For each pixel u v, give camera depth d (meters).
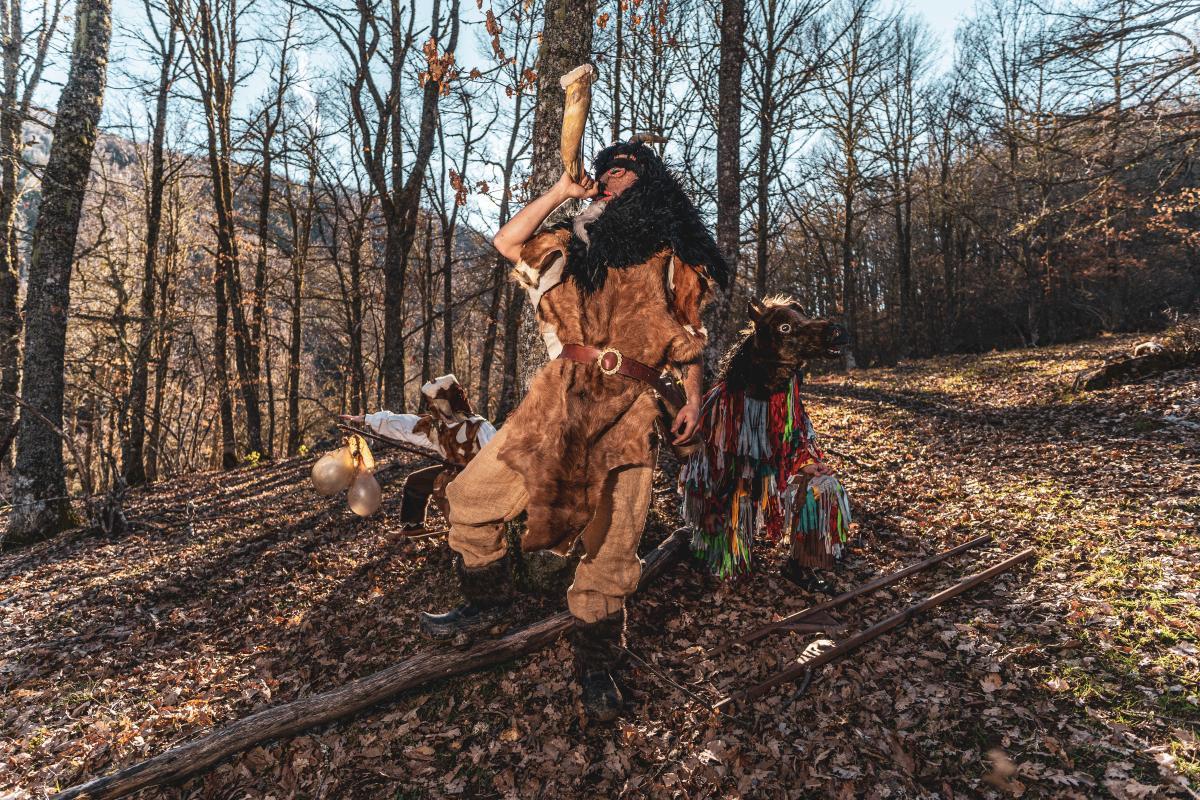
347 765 2.99
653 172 2.58
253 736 3.09
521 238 2.55
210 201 22.22
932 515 5.16
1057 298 30.58
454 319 26.78
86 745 3.43
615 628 2.88
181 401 25.38
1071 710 2.76
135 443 16.25
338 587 4.87
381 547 5.54
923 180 29.66
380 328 25.38
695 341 2.59
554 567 3.81
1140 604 3.43
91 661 4.41
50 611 5.78
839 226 30.28
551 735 2.99
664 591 4.00
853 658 3.26
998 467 6.59
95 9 9.52
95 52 9.52
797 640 3.45
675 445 2.73
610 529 2.71
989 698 2.88
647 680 3.26
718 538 3.96
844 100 22.94
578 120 2.40
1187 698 2.72
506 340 19.23
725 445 3.88
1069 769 2.47
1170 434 6.87
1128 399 8.95
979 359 21.30
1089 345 20.33
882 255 41.56
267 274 21.38
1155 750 2.48
